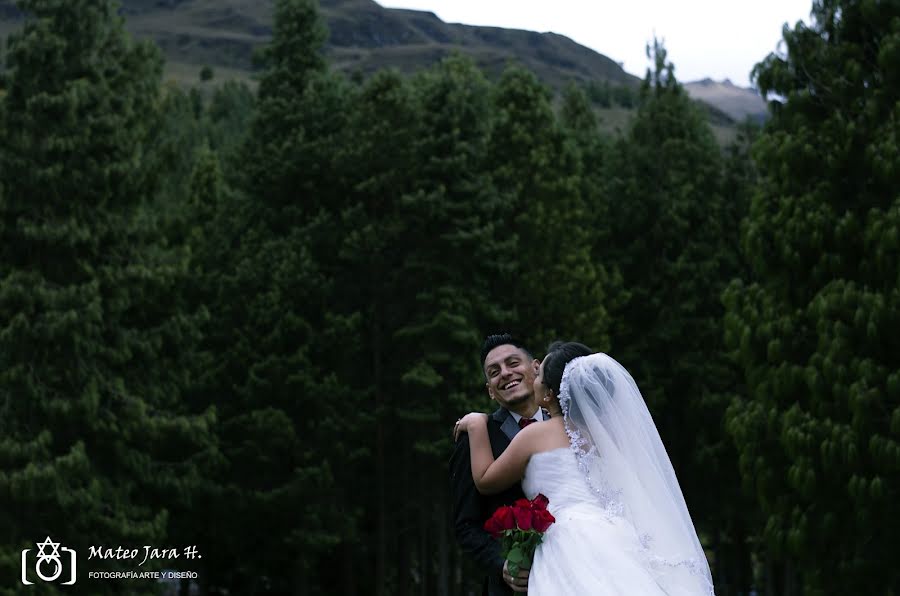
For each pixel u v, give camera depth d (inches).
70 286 967.6
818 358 732.0
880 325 695.7
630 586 203.3
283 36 1475.1
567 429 226.5
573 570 207.5
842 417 719.7
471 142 1341.0
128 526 949.2
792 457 732.7
